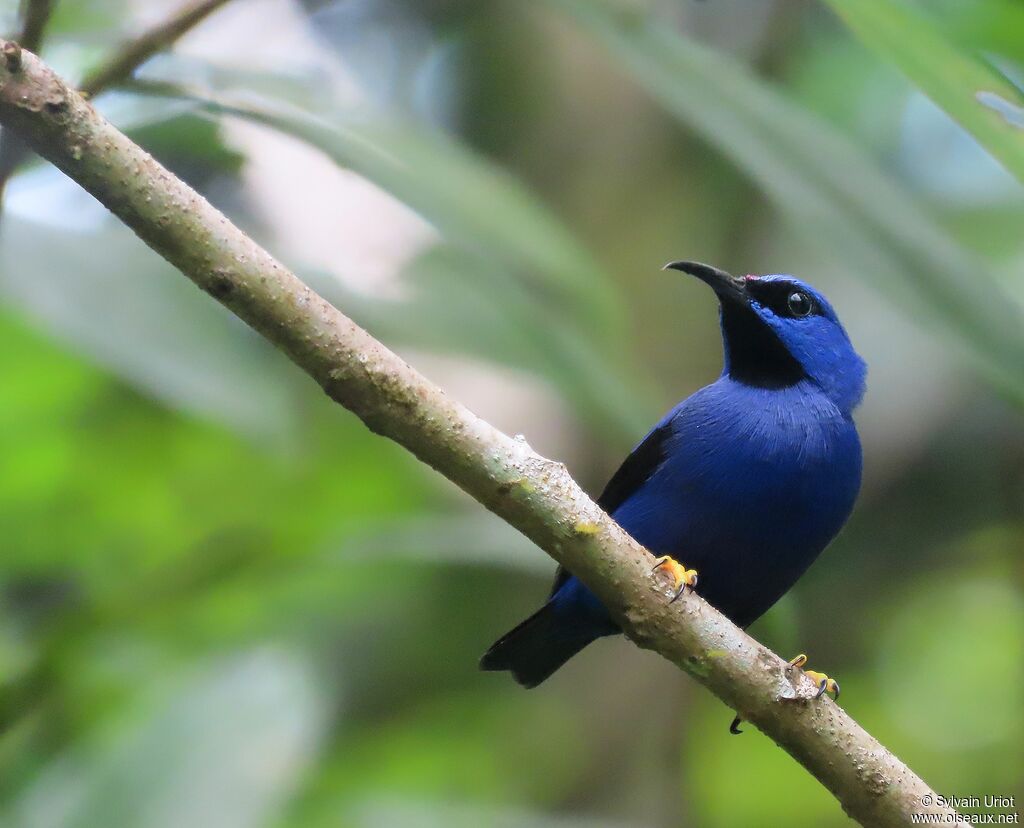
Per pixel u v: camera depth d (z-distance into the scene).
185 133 8.91
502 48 16.03
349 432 11.94
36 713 10.40
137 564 11.66
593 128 15.02
